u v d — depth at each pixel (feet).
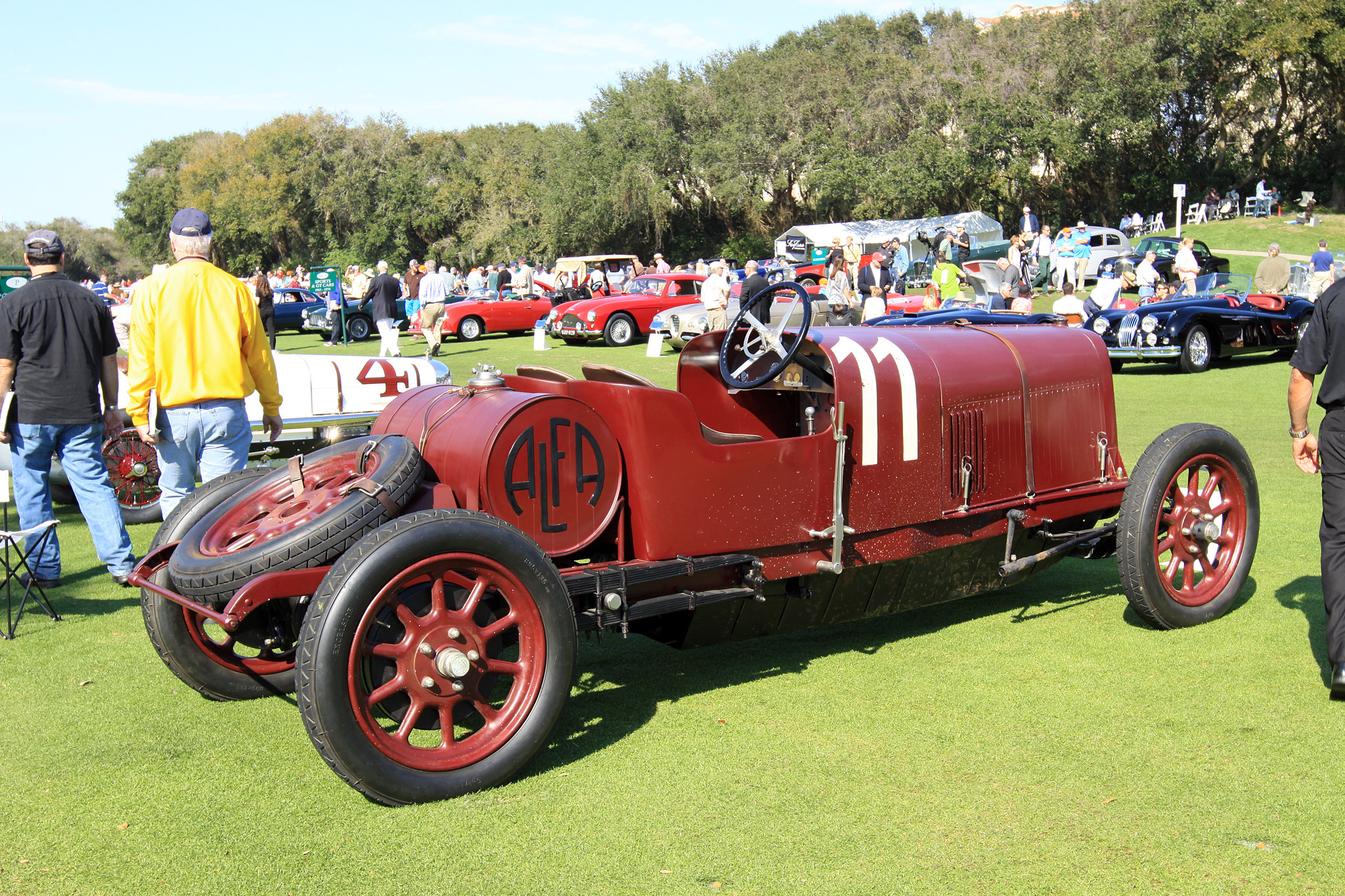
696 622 12.37
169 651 12.37
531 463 11.04
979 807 9.67
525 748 10.31
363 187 201.16
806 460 12.46
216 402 15.29
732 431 14.35
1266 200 139.54
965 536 13.93
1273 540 18.86
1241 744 10.82
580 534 11.40
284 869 8.85
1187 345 44.78
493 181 193.06
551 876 8.67
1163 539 14.44
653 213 168.35
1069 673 13.01
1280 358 50.06
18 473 17.48
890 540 13.26
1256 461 25.67
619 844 9.15
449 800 9.98
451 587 10.34
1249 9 140.26
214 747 11.52
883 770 10.48
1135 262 75.36
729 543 12.03
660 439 11.50
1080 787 10.00
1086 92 139.44
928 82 151.23
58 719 12.37
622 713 12.17
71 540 21.79
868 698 12.40
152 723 12.22
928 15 167.94
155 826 9.68
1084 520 15.67
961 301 49.60
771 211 173.17
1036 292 84.17
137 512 22.99
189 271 15.08
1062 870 8.59
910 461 13.25
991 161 143.84
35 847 9.33
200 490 12.98
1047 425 14.65
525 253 187.11
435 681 9.95
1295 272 63.00
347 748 9.39
